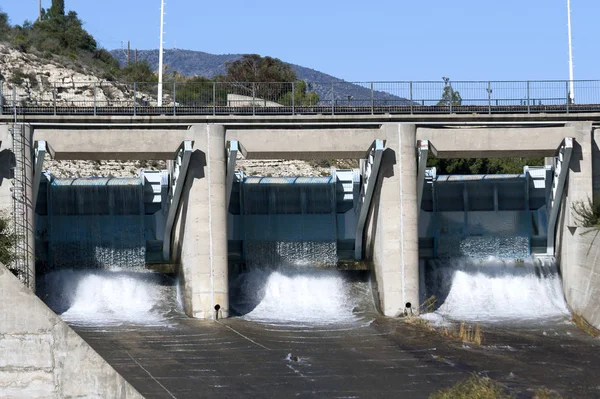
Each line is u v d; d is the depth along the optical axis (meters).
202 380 42.03
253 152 55.09
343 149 55.62
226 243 54.97
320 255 59.66
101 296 56.59
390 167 55.91
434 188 60.66
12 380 33.41
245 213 59.50
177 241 57.56
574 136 56.84
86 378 33.53
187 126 56.56
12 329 33.47
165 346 47.84
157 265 58.28
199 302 54.31
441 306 58.00
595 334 52.44
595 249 54.09
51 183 58.28
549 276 59.19
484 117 57.84
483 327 53.72
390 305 55.66
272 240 59.50
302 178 60.47
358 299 58.12
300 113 58.44
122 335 50.03
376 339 50.28
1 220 51.84
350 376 43.12
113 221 58.56
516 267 59.75
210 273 54.38
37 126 55.00
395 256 55.72
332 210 60.06
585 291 55.09
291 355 46.59
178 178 55.09
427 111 59.06
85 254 58.19
